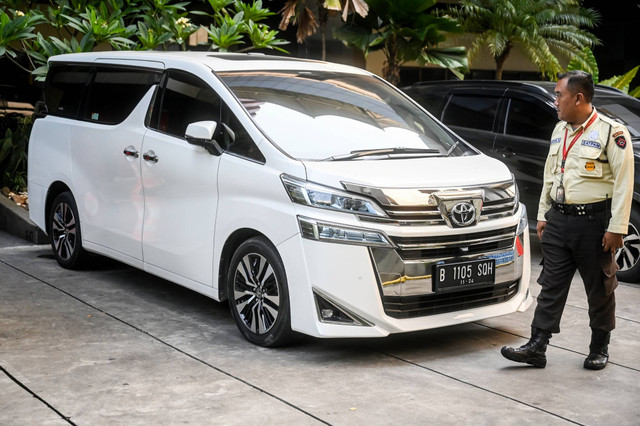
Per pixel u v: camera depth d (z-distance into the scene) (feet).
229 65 19.51
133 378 15.16
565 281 16.02
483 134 27.76
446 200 16.35
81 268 23.50
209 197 18.12
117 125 21.13
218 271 17.99
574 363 16.66
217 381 15.08
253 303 17.37
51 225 24.14
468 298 17.20
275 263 16.55
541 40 67.41
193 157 18.52
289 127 17.80
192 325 18.71
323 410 13.76
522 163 26.53
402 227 15.94
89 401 13.99
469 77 72.18
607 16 75.31
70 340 17.38
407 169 16.90
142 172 19.98
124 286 22.03
